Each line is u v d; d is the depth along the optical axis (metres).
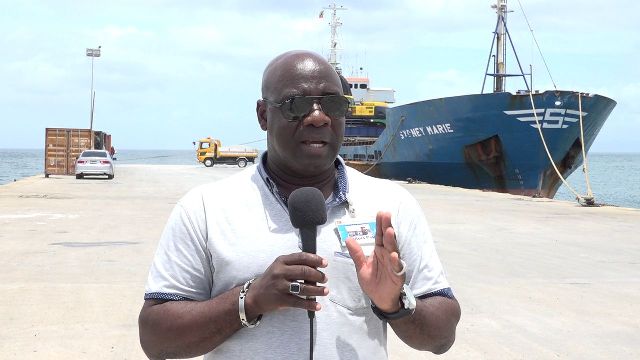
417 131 34.66
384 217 1.76
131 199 19.98
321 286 1.81
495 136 30.34
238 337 1.96
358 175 2.18
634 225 15.35
